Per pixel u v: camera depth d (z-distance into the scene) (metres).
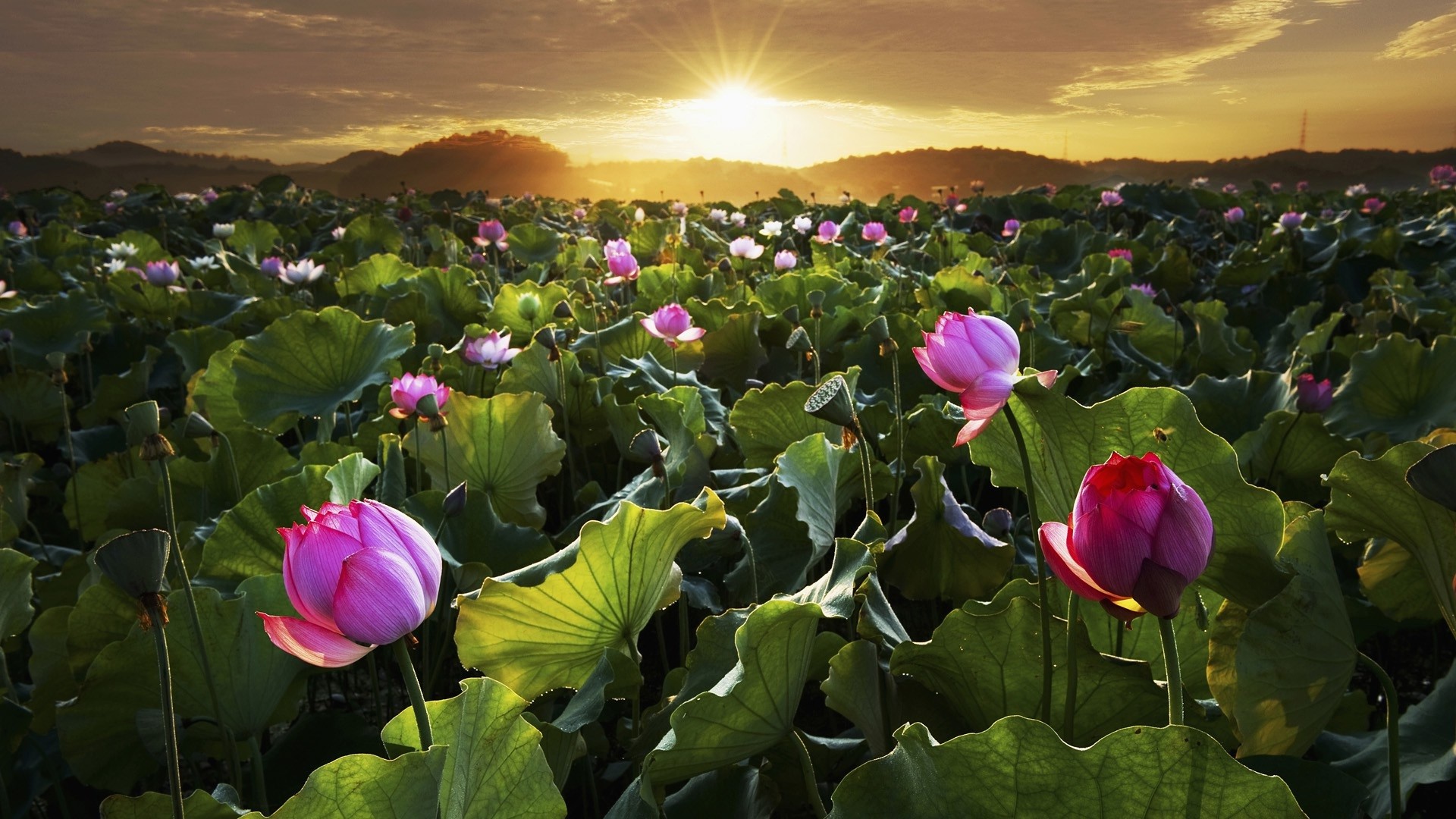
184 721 2.49
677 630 3.40
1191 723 1.73
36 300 7.55
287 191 18.62
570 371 4.26
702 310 6.03
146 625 1.21
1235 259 9.25
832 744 2.06
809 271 7.81
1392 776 1.64
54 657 2.44
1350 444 3.35
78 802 2.59
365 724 2.35
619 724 2.46
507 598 1.98
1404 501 1.75
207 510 3.49
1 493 3.40
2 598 2.30
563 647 2.13
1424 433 3.76
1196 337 6.67
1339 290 8.12
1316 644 1.70
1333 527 1.93
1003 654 1.79
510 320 5.89
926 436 3.58
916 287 7.84
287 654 2.19
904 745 1.26
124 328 6.41
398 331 4.36
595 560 1.97
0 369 5.93
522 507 3.62
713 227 12.70
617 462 4.66
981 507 4.39
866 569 1.92
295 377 4.32
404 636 1.35
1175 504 1.15
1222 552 1.74
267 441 3.62
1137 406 1.70
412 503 2.99
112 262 8.34
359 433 4.04
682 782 2.10
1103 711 1.77
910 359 5.11
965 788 1.21
